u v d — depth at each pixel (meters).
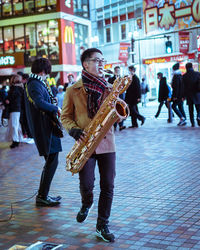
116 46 34.12
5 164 7.94
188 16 27.11
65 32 32.25
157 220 4.09
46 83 5.05
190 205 4.48
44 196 5.01
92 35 36.47
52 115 4.85
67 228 4.11
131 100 12.54
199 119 11.59
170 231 3.76
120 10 33.38
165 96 13.90
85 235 3.88
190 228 3.79
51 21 32.06
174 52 28.58
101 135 3.55
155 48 30.11
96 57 3.70
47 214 4.62
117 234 3.81
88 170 3.80
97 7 35.62
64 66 32.09
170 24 28.59
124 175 6.21
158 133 10.73
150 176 6.02
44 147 4.92
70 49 33.03
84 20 35.12
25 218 4.52
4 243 3.78
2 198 5.44
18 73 10.57
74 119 3.94
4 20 33.47
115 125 12.81
